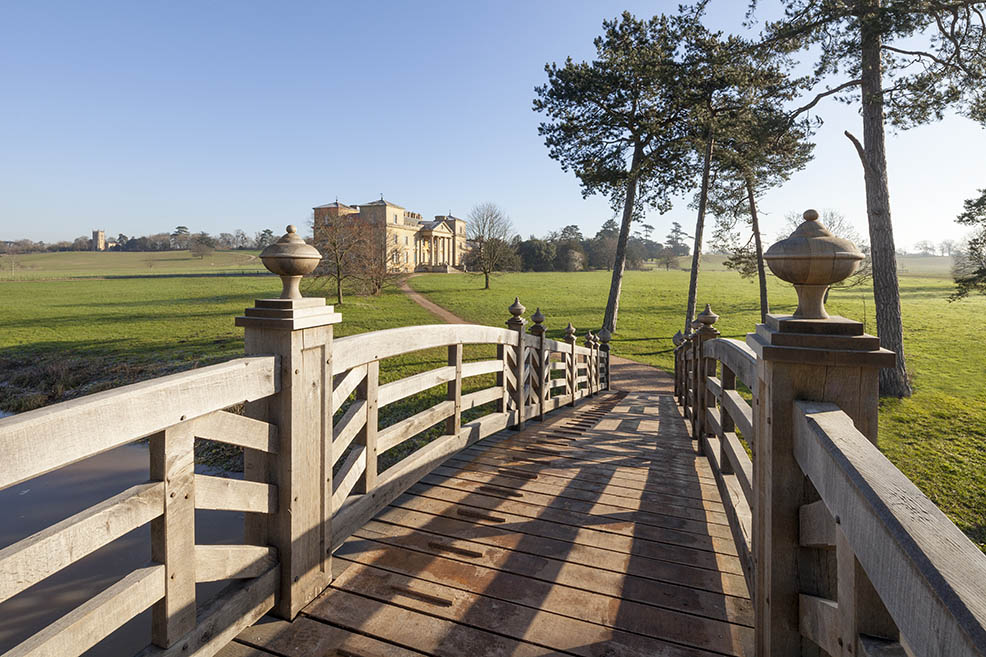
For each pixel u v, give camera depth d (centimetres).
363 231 3297
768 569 163
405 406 1079
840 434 121
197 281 4972
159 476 165
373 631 211
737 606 231
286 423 215
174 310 2945
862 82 1291
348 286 3350
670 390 1403
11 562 119
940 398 1302
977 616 56
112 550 540
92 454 136
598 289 4450
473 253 4881
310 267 221
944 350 1970
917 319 2708
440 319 2570
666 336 2484
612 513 335
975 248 1549
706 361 473
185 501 173
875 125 1277
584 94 2039
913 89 1270
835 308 2986
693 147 2003
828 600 154
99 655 375
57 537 130
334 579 249
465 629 213
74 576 493
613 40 2084
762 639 176
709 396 469
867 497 90
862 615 111
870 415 148
